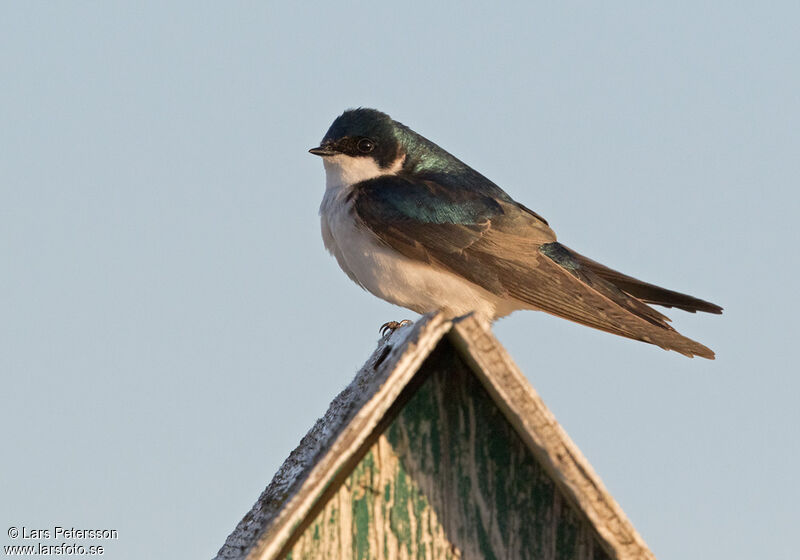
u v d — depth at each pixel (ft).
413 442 24.49
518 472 24.59
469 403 24.54
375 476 24.39
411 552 24.35
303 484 21.97
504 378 22.53
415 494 24.45
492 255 40.96
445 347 24.04
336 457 21.97
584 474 22.66
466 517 24.47
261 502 28.50
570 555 24.50
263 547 21.61
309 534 24.23
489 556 24.43
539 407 22.56
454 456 24.52
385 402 22.22
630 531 22.74
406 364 22.43
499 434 24.58
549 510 24.59
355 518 24.35
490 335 22.52
